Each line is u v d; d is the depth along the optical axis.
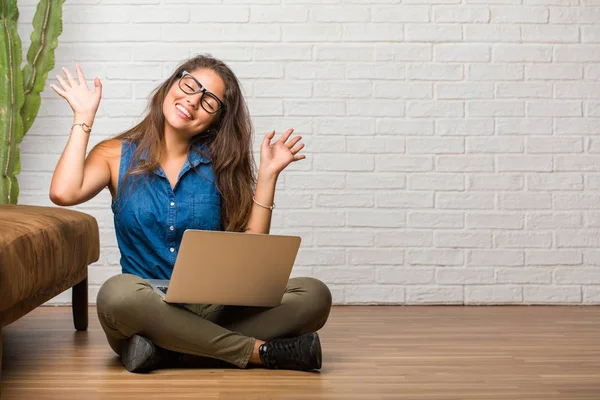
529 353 2.22
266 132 3.32
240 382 1.82
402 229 3.34
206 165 2.16
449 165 3.35
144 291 1.91
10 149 2.97
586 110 3.39
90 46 3.29
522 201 3.37
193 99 2.08
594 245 3.38
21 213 2.09
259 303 1.98
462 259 3.35
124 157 2.14
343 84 3.33
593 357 2.16
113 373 1.93
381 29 3.34
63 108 3.29
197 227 2.12
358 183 3.33
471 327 2.73
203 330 1.93
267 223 2.17
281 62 3.32
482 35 3.37
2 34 2.99
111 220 3.29
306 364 1.92
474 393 1.71
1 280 1.61
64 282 2.26
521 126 3.37
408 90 3.35
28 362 2.08
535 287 3.37
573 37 3.39
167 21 3.30
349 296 3.32
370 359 2.12
